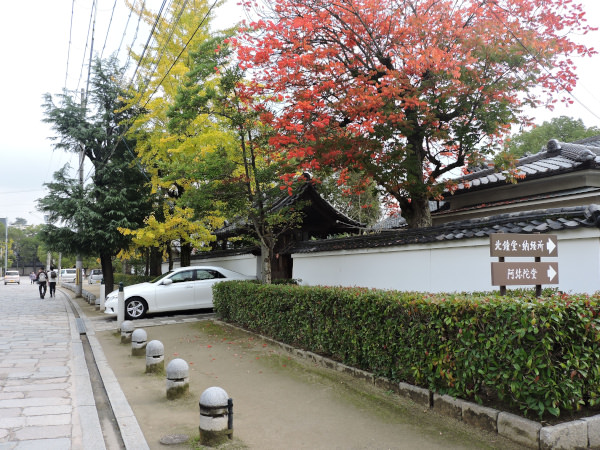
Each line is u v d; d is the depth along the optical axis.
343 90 8.64
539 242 4.63
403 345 5.21
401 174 8.67
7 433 4.54
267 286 9.02
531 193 10.82
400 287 8.45
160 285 13.30
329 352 7.04
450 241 7.23
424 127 8.76
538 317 3.81
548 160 10.60
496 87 8.09
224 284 11.30
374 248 9.05
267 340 8.72
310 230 15.41
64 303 20.39
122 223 16.70
